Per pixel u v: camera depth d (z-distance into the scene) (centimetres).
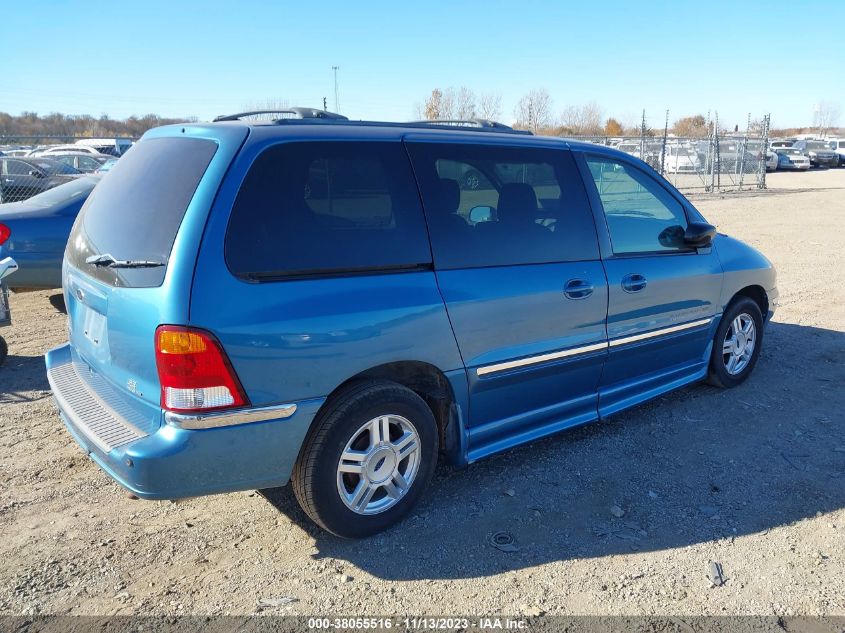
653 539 339
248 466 296
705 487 390
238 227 290
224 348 281
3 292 593
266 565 320
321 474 314
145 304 285
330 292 309
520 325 378
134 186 329
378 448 331
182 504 375
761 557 325
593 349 419
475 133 387
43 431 468
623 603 292
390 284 328
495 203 379
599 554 328
